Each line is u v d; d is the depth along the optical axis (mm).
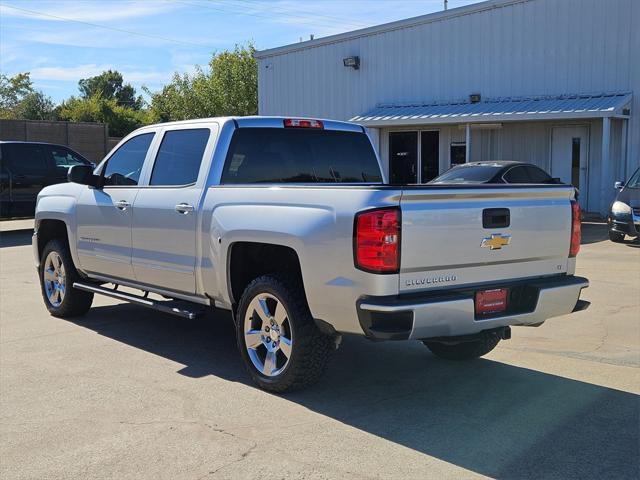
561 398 4953
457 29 20984
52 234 7906
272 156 5992
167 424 4461
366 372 5641
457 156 21484
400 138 22656
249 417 4582
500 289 4758
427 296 4387
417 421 4512
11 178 15953
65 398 4969
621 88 18016
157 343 6559
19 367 5746
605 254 12047
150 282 6199
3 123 26219
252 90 52031
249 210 5074
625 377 5438
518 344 6496
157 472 3768
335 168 6434
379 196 4289
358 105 23688
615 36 17984
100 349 6324
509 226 4781
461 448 4070
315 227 4547
